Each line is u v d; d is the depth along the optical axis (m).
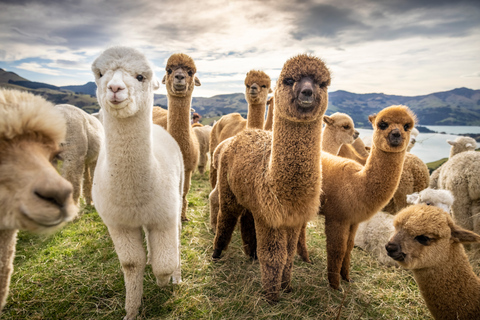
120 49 2.59
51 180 1.34
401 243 2.91
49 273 3.68
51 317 2.98
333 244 3.71
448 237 2.80
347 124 5.94
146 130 2.59
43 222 1.34
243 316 3.10
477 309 2.74
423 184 5.56
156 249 2.87
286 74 2.91
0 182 1.33
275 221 3.07
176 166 3.39
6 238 1.88
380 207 3.63
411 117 3.57
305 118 2.82
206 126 14.17
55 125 1.51
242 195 3.46
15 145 1.38
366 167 3.64
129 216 2.67
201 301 3.31
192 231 5.14
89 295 3.31
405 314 3.33
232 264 4.15
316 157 2.99
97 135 5.75
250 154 3.44
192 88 5.64
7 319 2.92
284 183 2.96
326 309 3.27
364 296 3.60
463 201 4.95
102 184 2.69
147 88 2.58
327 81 2.94
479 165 4.75
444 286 2.84
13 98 1.46
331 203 3.79
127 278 2.85
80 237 4.67
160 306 3.17
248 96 7.39
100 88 2.55
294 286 3.71
